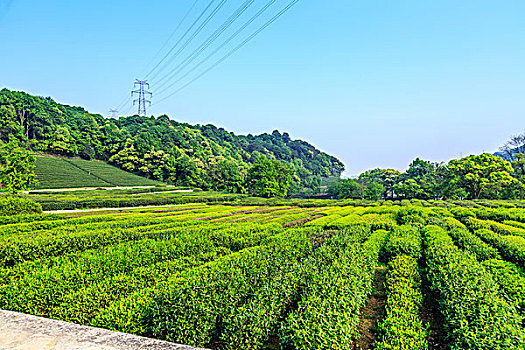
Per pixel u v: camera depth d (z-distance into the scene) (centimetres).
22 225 2061
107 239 1673
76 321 684
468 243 1619
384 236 1816
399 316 777
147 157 9400
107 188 7069
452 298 795
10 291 827
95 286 895
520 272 1213
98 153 10006
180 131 12419
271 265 1073
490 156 6325
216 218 3069
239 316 684
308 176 15362
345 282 908
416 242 1567
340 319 698
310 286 891
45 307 848
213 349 718
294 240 1577
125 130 11256
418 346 640
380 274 1394
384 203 5788
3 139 8038
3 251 1272
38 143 8725
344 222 2377
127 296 806
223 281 848
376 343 748
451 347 654
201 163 10281
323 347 612
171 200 5125
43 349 447
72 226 2064
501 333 606
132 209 4138
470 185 6594
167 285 865
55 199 4072
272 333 775
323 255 1270
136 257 1248
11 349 444
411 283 1011
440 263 1148
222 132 15675
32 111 8962
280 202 5425
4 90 9606
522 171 6438
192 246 1533
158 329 662
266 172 8906
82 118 10412
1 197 2825
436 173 8462
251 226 2133
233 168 9838
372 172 9919
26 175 4684
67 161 8638
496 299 761
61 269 1012
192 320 680
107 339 490
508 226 2159
